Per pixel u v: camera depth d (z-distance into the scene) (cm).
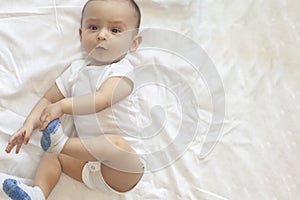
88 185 119
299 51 133
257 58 133
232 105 129
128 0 125
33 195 111
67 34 127
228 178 123
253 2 136
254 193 123
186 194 121
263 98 130
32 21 127
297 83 132
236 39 134
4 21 126
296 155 126
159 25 131
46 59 125
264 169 125
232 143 126
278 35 134
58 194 118
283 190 123
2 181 115
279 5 136
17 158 118
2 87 121
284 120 129
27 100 122
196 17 133
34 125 119
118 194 120
